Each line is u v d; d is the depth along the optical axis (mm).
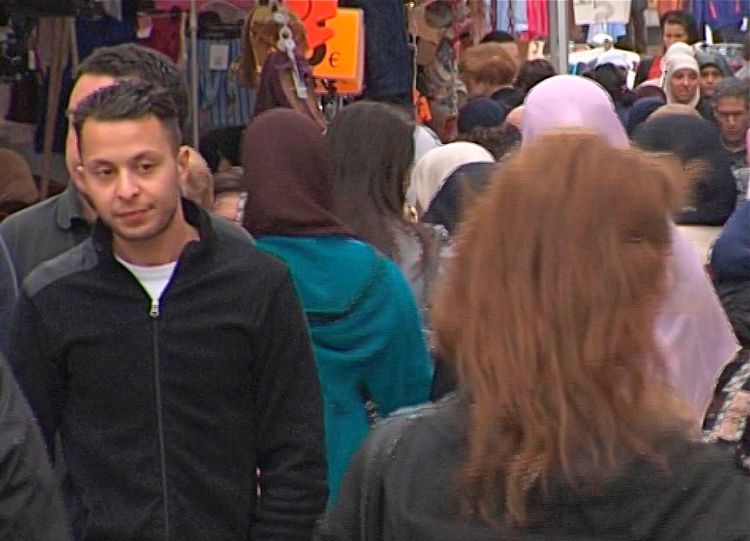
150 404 8312
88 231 9891
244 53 19719
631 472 5078
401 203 11312
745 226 11297
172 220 8383
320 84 21141
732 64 35062
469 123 21578
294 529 8367
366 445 5531
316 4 20375
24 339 8477
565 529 5094
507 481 5129
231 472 8383
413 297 10203
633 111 24938
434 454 5352
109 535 8273
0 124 20453
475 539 5160
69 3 17734
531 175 5301
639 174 5277
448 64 27062
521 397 5133
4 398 6293
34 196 14742
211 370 8305
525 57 34719
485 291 5246
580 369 5090
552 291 5145
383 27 21953
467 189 5656
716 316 9797
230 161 20562
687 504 5062
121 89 8234
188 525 8273
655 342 5215
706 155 14211
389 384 10164
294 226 10023
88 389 8398
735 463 5199
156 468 8289
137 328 8336
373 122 11219
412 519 5254
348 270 10008
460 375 5324
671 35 35000
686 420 5238
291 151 10055
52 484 6348
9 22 19922
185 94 9945
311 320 10008
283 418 8430
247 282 8383
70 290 8430
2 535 6168
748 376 10430
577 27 43219
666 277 5297
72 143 9656
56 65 20047
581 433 5090
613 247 5160
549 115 11531
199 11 21938
